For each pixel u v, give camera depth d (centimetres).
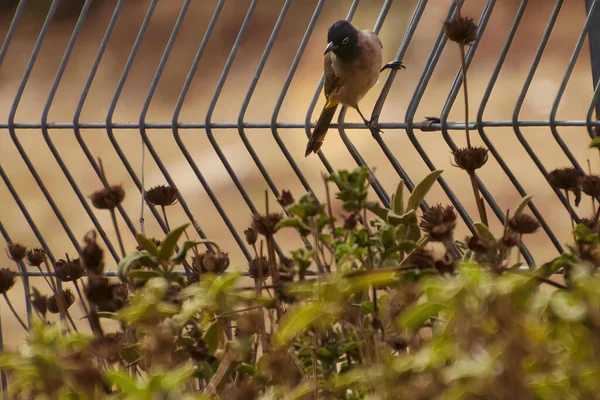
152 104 3194
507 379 383
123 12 3834
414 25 850
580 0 3366
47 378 438
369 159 2500
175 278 520
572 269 471
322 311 454
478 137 2512
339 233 520
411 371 426
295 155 2591
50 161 2759
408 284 468
